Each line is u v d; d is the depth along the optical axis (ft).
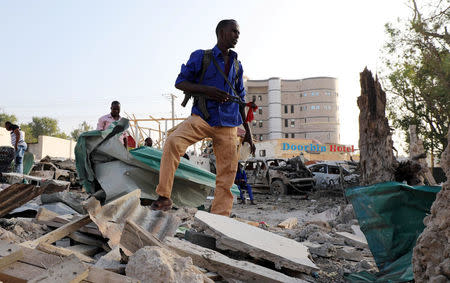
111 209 9.29
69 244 9.91
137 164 16.69
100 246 9.57
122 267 7.34
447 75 54.49
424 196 9.24
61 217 11.60
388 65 63.57
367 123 23.52
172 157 11.61
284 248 10.07
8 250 5.75
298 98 278.26
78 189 40.96
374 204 9.59
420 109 63.82
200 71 12.20
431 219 6.96
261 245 9.53
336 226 20.02
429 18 53.57
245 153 14.94
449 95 55.47
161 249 7.16
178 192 18.20
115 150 16.56
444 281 6.30
